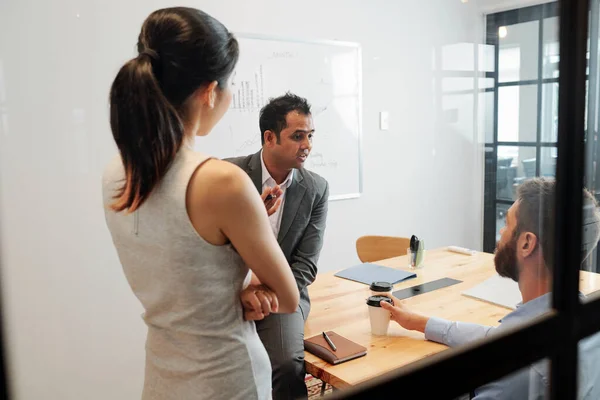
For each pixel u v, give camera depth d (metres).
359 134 3.19
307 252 1.71
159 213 0.74
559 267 0.57
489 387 0.65
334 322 1.48
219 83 0.82
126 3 2.24
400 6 3.34
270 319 1.38
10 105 1.97
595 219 0.66
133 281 0.82
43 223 2.05
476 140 3.88
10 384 0.33
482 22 3.79
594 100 0.64
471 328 1.26
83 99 2.16
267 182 1.73
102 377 2.22
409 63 3.43
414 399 0.45
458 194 3.85
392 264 2.14
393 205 3.46
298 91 2.88
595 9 0.60
